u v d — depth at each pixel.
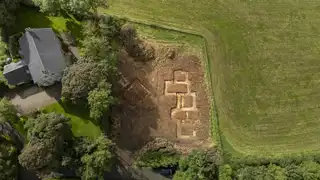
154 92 60.84
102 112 55.28
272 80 62.38
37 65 57.38
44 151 50.44
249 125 59.81
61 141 52.69
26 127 53.62
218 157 56.94
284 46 64.56
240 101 60.97
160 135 58.72
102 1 65.00
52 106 58.56
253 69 62.94
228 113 60.28
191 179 52.16
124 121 58.97
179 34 64.75
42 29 59.53
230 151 58.22
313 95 61.84
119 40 62.91
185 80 61.94
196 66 62.81
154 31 64.69
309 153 58.06
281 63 63.53
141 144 58.00
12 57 60.19
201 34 64.69
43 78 57.12
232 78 62.22
